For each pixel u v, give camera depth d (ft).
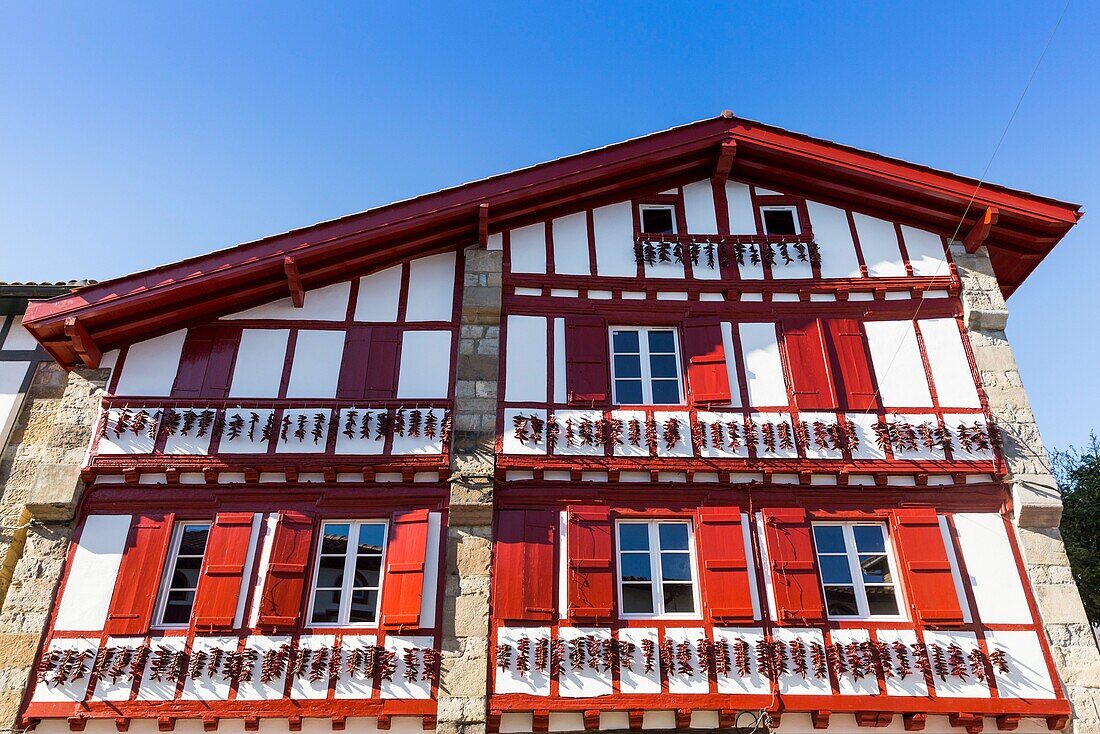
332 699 31.35
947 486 36.17
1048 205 41.14
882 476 36.11
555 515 35.19
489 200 40.32
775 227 43.24
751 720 31.81
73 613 32.91
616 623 33.06
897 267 41.47
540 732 31.55
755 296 40.63
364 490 35.63
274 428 36.52
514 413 37.06
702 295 40.65
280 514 34.99
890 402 37.88
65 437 36.32
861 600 34.27
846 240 42.32
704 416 37.40
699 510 35.47
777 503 35.81
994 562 34.60
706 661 32.22
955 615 33.22
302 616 33.12
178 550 34.81
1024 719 31.99
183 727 31.32
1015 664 32.55
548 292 40.32
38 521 34.76
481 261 40.81
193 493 35.45
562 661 32.14
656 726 31.81
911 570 34.22
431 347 39.04
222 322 39.32
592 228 42.34
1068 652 32.60
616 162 41.70
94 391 37.52
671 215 43.50
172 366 38.11
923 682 32.19
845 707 31.60
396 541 34.32
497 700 31.32
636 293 40.60
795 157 42.57
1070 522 68.54
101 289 37.04
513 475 35.91
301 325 39.29
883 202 42.65
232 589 33.30
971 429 37.01
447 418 37.01
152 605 33.09
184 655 32.07
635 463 35.96
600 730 31.78
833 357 38.93
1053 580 33.99
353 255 40.04
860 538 35.78
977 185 41.45
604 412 37.40
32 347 41.47
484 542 34.19
